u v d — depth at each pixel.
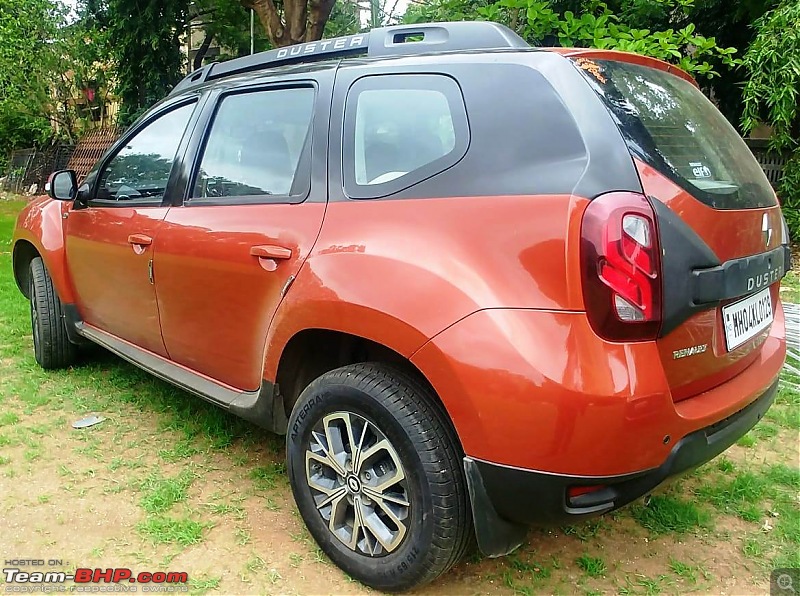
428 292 2.01
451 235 2.04
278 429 2.67
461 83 2.22
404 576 2.21
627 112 2.06
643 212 1.86
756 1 9.47
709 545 2.64
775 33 8.23
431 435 2.09
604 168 1.90
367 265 2.17
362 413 2.24
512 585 2.38
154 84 14.83
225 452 3.32
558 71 2.09
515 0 5.12
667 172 2.00
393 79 2.42
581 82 2.06
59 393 4.01
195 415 3.70
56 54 16.89
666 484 2.07
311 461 2.47
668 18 9.99
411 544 2.16
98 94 18.09
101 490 2.93
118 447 3.35
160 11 14.44
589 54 2.23
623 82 2.20
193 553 2.53
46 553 2.51
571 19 5.16
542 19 5.18
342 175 2.45
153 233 3.17
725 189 2.18
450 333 1.94
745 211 2.22
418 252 2.08
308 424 2.44
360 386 2.22
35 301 4.26
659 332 1.90
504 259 1.93
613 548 2.61
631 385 1.82
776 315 2.81
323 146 2.54
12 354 4.68
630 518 2.80
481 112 2.14
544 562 2.51
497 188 2.02
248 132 2.90
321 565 2.47
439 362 1.96
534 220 1.91
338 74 2.61
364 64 2.54
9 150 20.00
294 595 2.31
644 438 1.85
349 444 2.33
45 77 17.20
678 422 1.93
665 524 2.76
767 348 2.62
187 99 3.32
